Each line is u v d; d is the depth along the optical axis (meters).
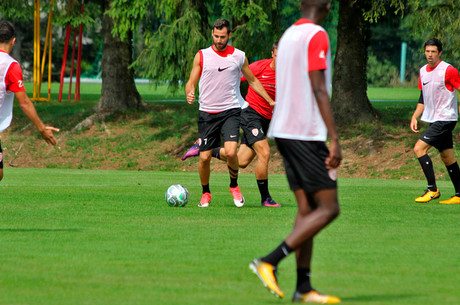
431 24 69.19
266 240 22.69
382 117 82.75
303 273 14.41
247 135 34.12
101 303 13.94
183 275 16.91
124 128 88.75
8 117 22.94
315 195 14.50
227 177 58.59
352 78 82.19
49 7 96.88
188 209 32.19
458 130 72.75
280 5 79.75
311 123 14.52
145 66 77.81
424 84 36.34
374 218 28.89
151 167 78.62
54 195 38.59
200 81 32.47
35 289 15.27
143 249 20.69
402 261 18.86
